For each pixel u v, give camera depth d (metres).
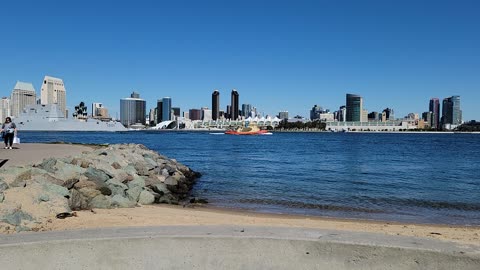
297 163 35.69
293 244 4.06
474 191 18.81
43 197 9.91
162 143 89.00
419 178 24.27
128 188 14.10
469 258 3.70
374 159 41.44
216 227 4.52
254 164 34.44
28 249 3.94
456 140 122.56
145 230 4.37
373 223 11.59
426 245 3.91
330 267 3.97
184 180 20.95
